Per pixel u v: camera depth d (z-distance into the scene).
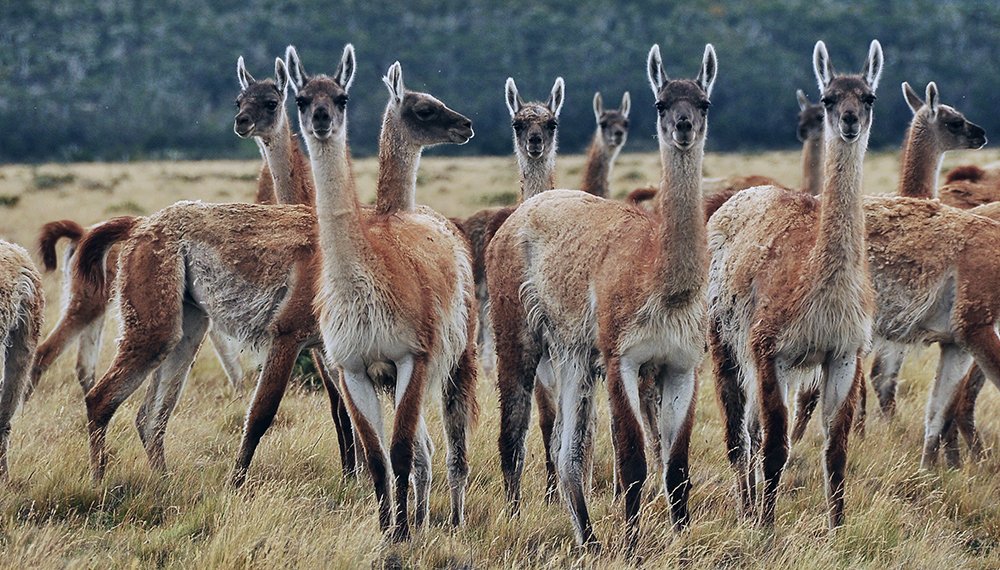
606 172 57.34
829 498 25.05
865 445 31.14
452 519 25.95
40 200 95.50
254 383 38.31
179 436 31.02
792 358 25.19
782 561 23.00
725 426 27.23
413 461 24.47
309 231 28.91
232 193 105.06
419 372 24.20
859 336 24.55
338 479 28.81
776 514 26.23
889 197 31.33
